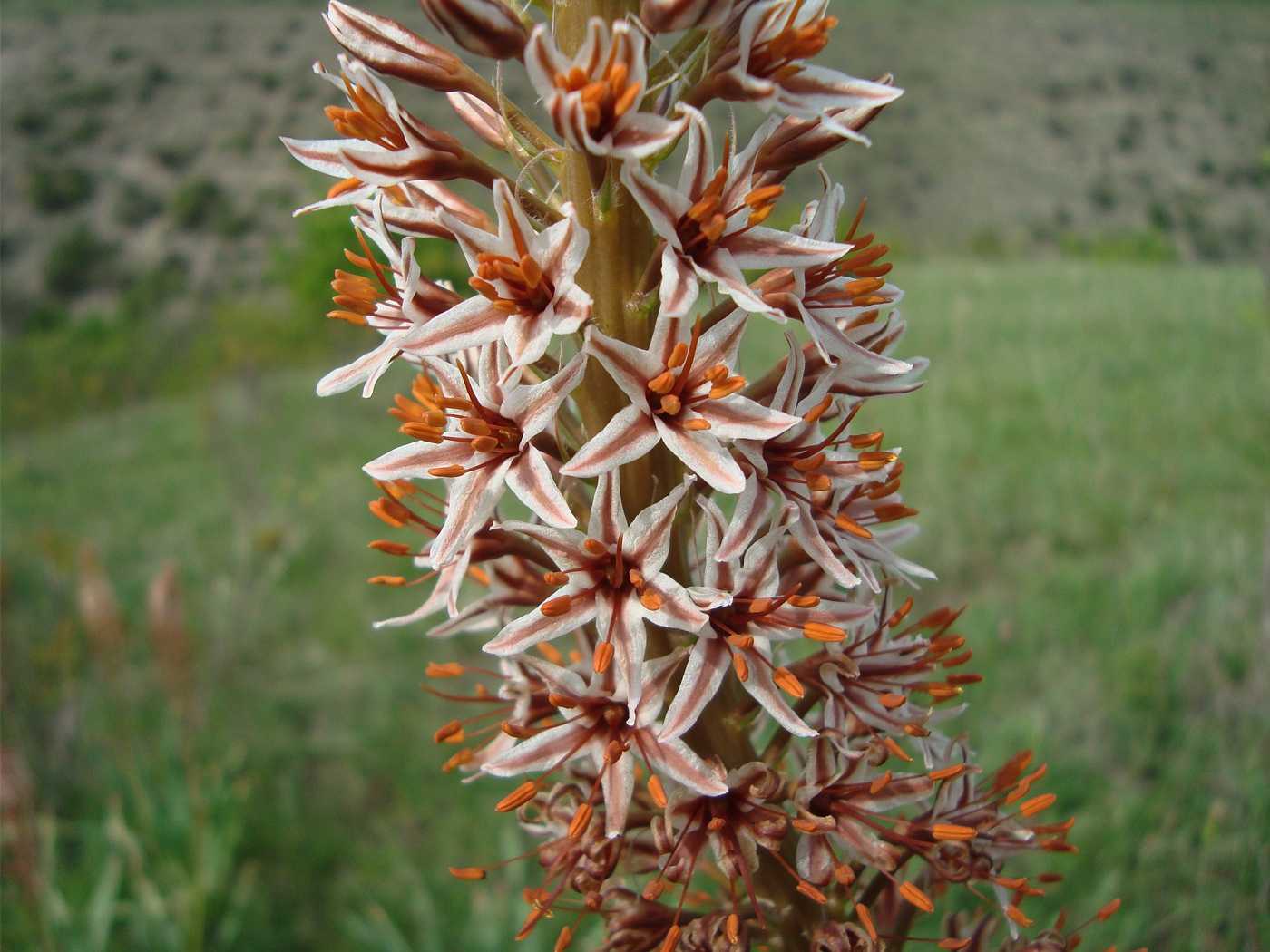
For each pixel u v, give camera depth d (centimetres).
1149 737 753
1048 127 9119
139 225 7812
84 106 9100
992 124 8988
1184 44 10419
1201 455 1336
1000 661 904
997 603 1007
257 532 1327
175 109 9038
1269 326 1750
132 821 805
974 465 1361
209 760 880
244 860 819
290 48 10025
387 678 1072
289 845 842
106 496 1828
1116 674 851
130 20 10481
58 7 10706
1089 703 820
